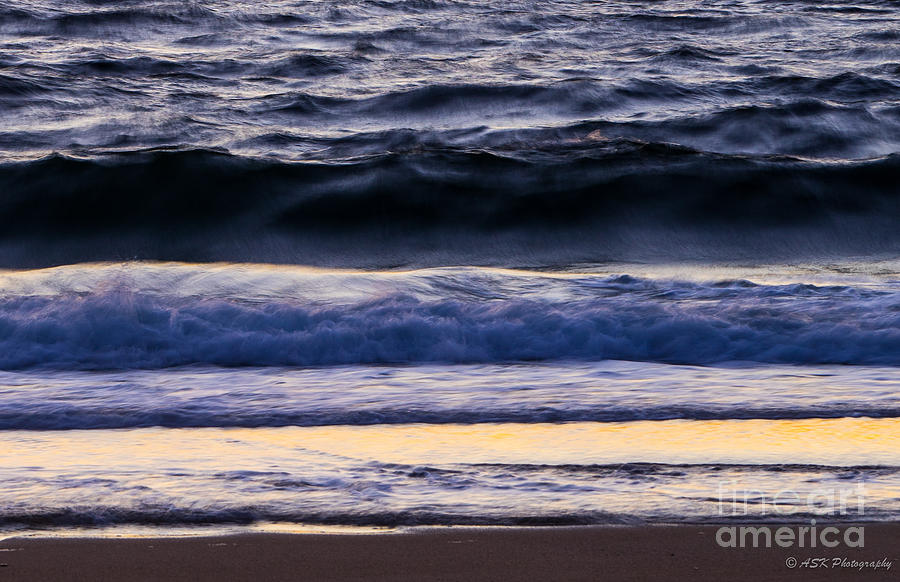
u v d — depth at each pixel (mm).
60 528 15297
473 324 29828
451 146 66062
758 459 18672
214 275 36625
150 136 67750
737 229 54031
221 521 15594
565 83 77875
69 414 22531
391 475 17734
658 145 62000
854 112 71812
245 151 63938
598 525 15414
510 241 52062
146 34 103125
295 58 88875
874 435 20406
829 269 43781
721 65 88750
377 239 52344
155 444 20078
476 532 15156
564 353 29062
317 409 22906
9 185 55156
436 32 101250
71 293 33469
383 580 13492
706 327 29594
